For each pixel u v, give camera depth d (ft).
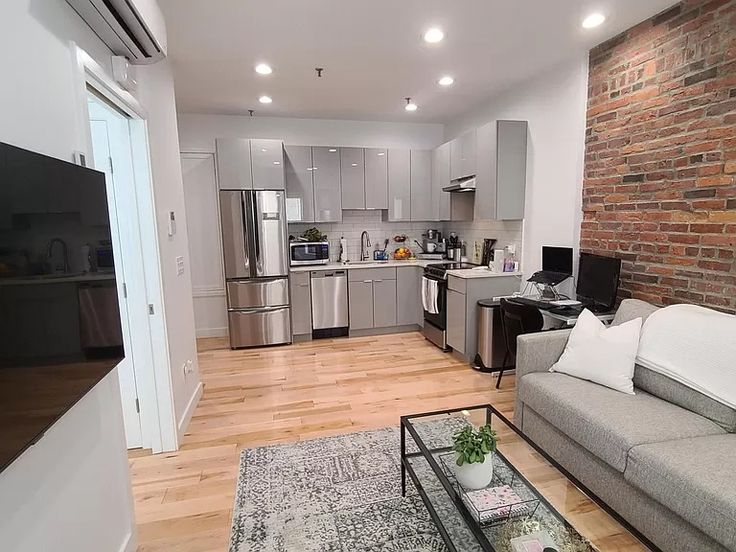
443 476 5.61
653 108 8.72
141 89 7.62
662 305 8.79
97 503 4.89
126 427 8.35
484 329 12.24
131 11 5.01
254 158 14.57
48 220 3.68
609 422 6.12
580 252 10.94
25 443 3.21
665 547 5.26
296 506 6.67
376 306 16.39
